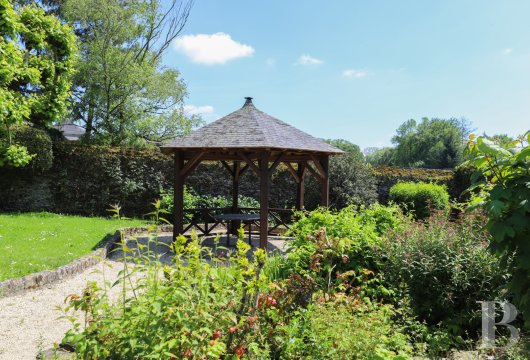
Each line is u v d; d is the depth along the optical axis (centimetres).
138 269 258
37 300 514
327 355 270
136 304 238
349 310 323
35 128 1225
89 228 991
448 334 382
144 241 939
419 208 1174
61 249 736
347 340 270
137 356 211
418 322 381
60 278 601
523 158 232
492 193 232
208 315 227
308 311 313
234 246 917
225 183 1384
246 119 891
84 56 1684
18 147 1025
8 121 924
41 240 798
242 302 280
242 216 930
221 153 948
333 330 276
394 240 478
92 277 628
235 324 254
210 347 226
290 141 838
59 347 347
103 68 1609
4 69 809
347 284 411
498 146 237
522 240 234
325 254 388
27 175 1225
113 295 518
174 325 225
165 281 261
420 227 489
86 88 1688
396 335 310
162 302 230
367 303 361
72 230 938
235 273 281
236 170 1101
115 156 1309
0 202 1196
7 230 874
